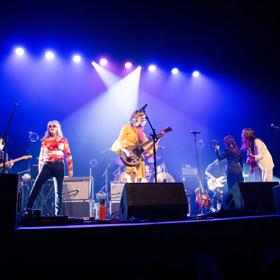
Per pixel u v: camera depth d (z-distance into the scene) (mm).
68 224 2840
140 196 3174
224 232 2539
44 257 2182
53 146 5324
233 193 3869
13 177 2299
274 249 2707
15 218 2227
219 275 2564
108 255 2273
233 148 6242
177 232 2424
